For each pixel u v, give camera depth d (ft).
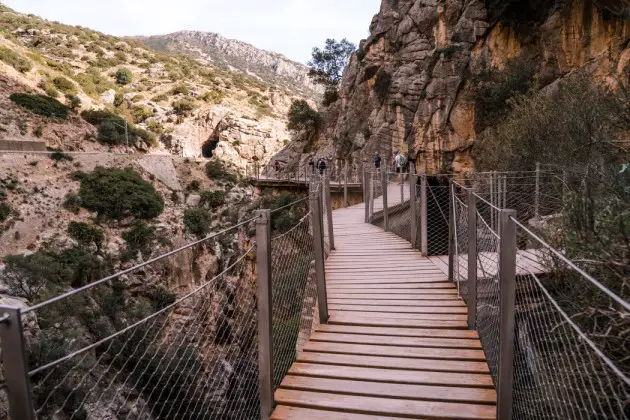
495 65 90.12
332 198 82.89
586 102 37.52
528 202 35.94
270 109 326.24
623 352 10.46
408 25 111.65
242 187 117.80
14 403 5.07
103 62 306.55
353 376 13.28
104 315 48.55
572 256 14.43
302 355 14.89
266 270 11.25
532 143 42.68
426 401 11.92
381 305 19.53
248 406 11.79
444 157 95.71
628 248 11.97
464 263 21.77
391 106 111.55
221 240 91.45
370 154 113.60
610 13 70.95
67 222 77.56
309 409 11.76
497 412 10.46
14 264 53.72
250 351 12.41
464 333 16.29
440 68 97.25
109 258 75.15
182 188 112.57
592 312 11.23
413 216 30.81
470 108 91.35
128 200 87.76
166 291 75.10
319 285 17.80
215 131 266.16
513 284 10.11
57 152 91.66
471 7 94.07
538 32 83.76
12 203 73.51
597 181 19.93
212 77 378.12
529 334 13.21
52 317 37.37
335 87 174.09
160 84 301.63
